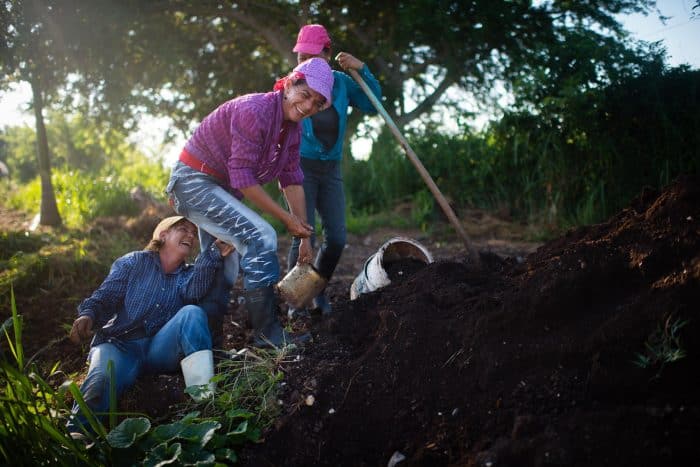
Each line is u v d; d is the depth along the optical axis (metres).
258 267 3.15
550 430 2.29
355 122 9.33
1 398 2.38
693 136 6.68
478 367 2.68
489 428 2.48
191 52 9.23
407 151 3.91
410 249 3.96
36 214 8.67
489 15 7.86
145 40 8.46
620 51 6.95
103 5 7.23
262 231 3.12
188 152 3.16
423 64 9.30
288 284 3.30
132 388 3.04
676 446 2.12
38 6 6.59
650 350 2.38
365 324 3.21
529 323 2.70
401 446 2.61
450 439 2.52
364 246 6.97
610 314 2.59
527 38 8.24
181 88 9.59
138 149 11.12
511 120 7.66
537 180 7.77
